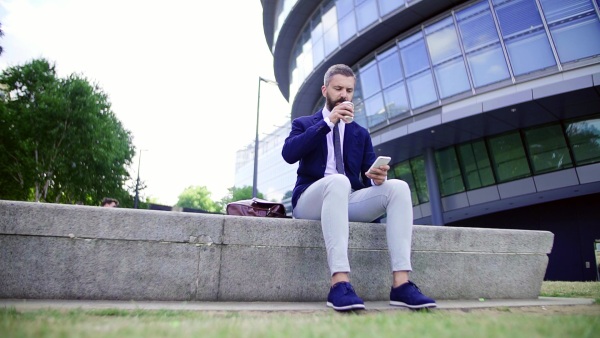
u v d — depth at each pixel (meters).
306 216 3.05
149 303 2.50
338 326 1.51
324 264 3.02
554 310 2.70
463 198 17.20
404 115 16.52
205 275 2.75
